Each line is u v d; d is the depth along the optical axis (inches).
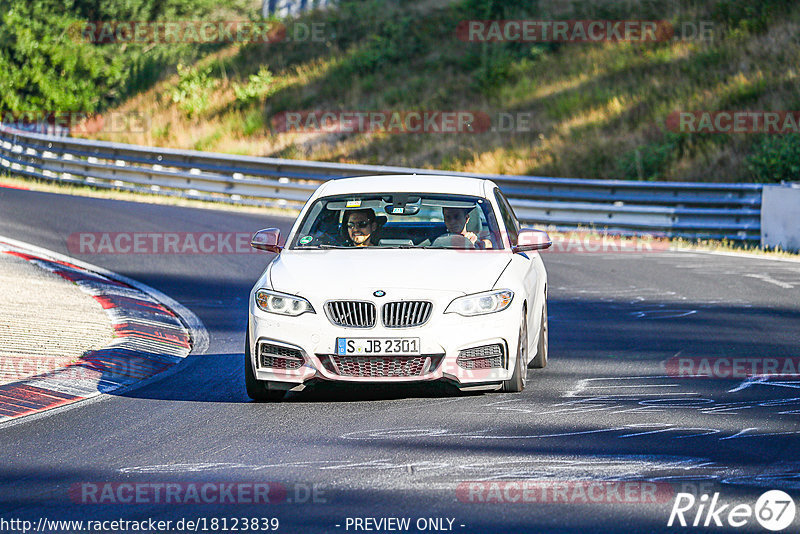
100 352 1378.0
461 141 4446.4
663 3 5285.4
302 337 1069.1
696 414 1020.5
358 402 1107.3
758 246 2893.7
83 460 878.4
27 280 1926.7
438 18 5905.5
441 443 912.3
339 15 6289.4
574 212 3211.1
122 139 5305.1
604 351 1409.9
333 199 1262.3
